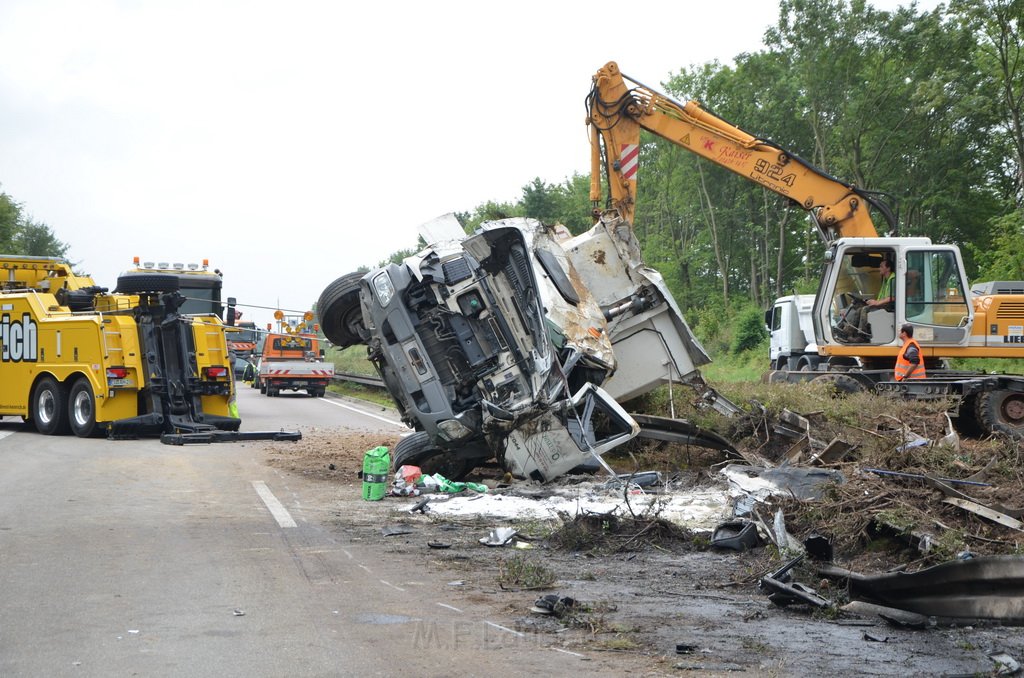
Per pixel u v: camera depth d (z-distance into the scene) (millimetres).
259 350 41156
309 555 7633
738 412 13383
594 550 7852
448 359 11188
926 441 10664
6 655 4973
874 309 18547
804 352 23234
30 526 8633
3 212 76062
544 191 62562
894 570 6938
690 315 52750
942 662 4988
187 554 7566
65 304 18953
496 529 8391
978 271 40094
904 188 41750
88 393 17219
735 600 6355
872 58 40281
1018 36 33125
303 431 19391
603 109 18438
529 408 10766
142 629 5480
